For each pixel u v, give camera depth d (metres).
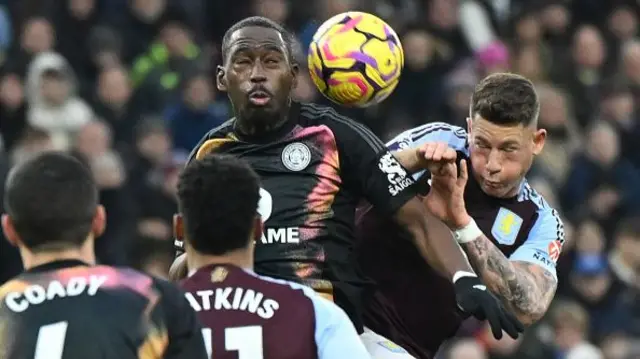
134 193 43.44
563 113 49.91
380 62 21.53
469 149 22.53
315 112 21.41
